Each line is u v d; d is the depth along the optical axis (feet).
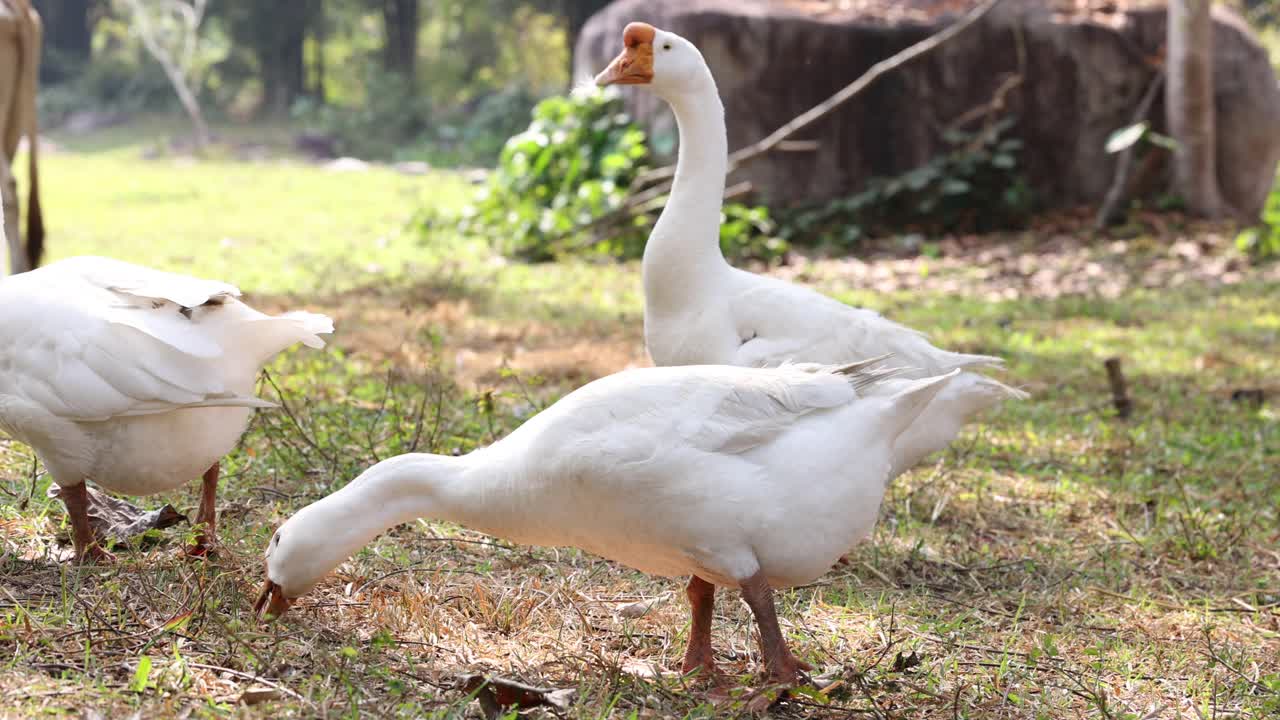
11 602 11.38
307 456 16.31
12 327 11.71
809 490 10.44
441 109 133.90
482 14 147.33
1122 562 15.99
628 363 26.71
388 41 140.77
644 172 44.88
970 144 47.75
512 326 30.71
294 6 135.74
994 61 48.62
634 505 10.27
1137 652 13.14
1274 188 56.65
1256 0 96.99
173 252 43.04
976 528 17.16
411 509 10.92
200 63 138.72
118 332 11.42
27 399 11.66
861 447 10.75
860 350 15.33
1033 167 49.06
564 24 136.77
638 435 10.18
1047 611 14.35
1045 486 19.17
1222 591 15.30
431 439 17.04
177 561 12.43
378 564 13.46
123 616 11.14
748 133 47.50
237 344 11.83
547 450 10.38
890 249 45.60
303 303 32.68
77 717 9.25
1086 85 48.83
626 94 47.70
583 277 39.22
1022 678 12.07
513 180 46.88
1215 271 40.88
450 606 12.49
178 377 11.37
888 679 11.74
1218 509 18.13
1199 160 47.32
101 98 137.18
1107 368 23.99
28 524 13.46
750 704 10.57
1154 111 49.26
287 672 10.46
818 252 44.80
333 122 114.32
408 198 65.72
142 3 141.18
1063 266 41.73
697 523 10.26
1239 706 11.86
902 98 48.47
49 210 57.00
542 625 12.37
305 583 10.85
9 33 29.19
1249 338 31.50
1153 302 36.22
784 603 13.73
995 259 42.93
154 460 11.84
